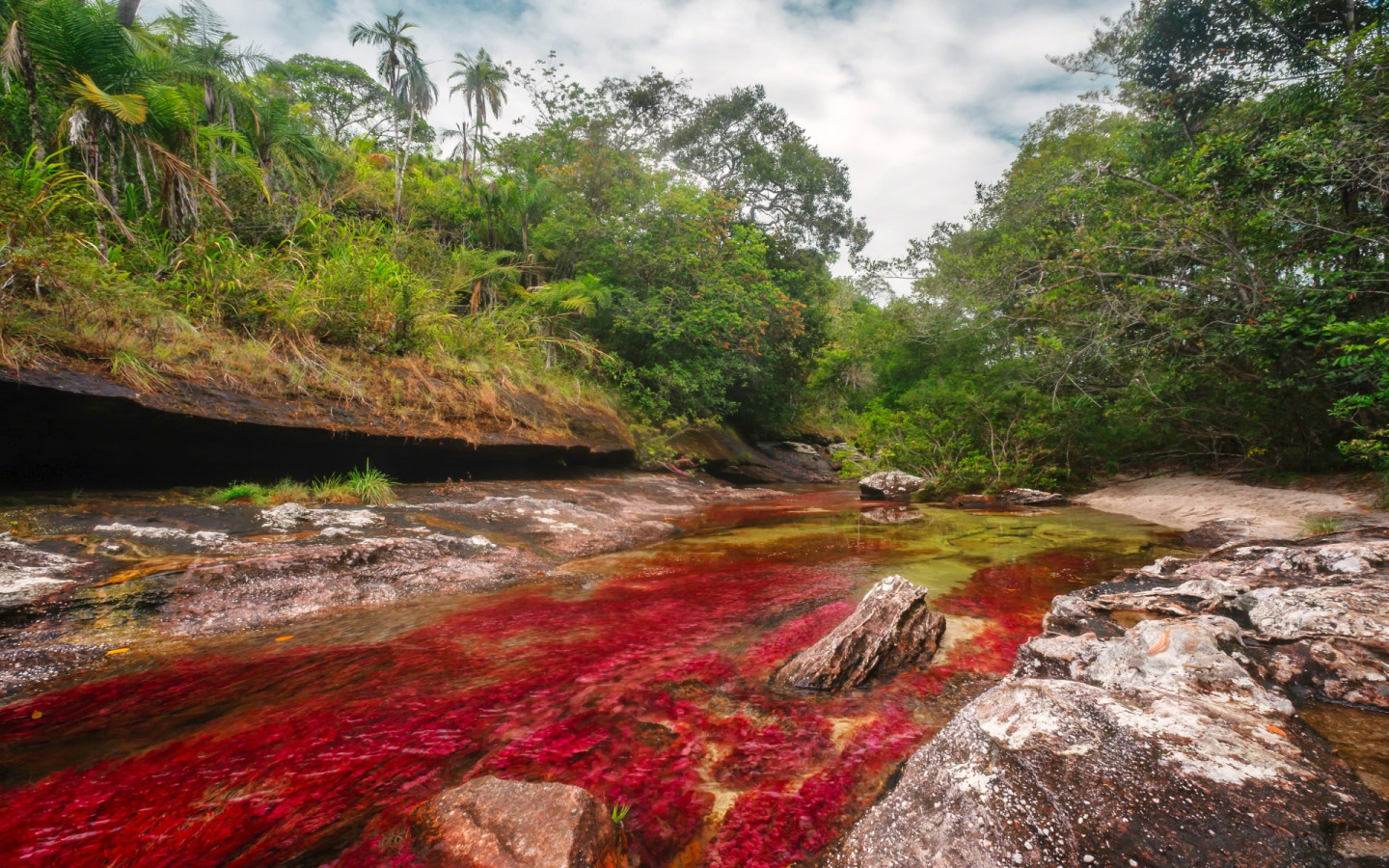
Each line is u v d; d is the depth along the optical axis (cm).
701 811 195
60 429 486
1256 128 814
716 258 1531
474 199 1516
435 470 807
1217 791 168
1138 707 218
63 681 284
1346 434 877
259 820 186
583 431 1092
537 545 605
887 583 363
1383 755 204
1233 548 483
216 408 577
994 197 1762
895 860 162
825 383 2567
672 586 483
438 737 239
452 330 996
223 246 766
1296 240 777
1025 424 1237
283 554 428
